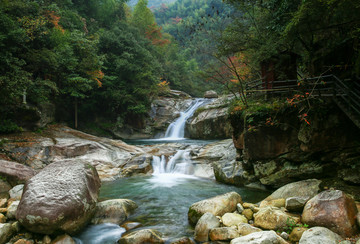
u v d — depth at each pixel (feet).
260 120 22.79
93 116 77.71
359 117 16.70
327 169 19.11
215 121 61.36
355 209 12.94
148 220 16.70
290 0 26.61
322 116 19.10
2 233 12.99
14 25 42.52
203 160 33.19
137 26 127.75
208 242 13.10
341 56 21.76
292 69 25.76
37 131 42.93
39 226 12.97
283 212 14.67
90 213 15.42
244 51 34.63
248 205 17.21
